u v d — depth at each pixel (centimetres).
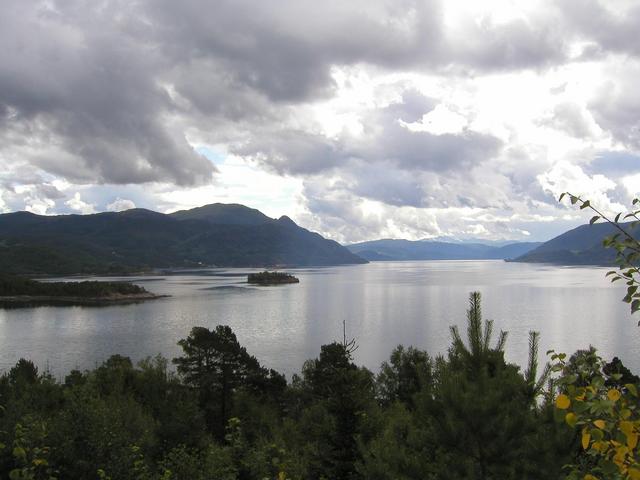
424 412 1077
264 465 1747
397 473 1122
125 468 1816
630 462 486
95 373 5269
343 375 1989
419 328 14212
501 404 995
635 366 8756
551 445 945
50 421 2008
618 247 577
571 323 14138
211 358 5491
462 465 1001
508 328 13200
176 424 2859
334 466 1870
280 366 9769
